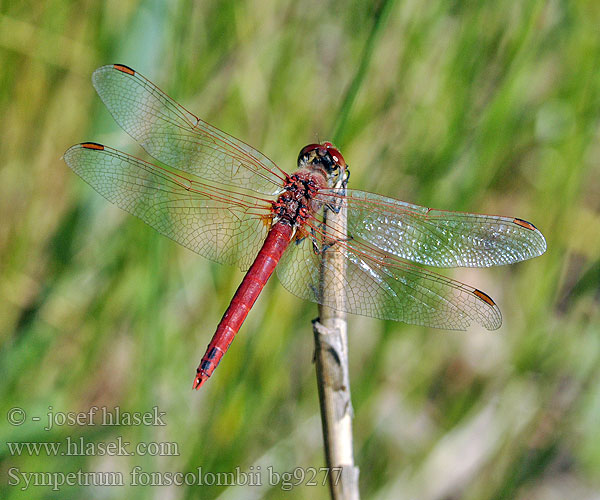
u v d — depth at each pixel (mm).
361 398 448
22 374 442
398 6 451
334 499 412
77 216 450
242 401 439
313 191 434
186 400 446
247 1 453
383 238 431
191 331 447
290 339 444
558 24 452
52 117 452
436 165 449
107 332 447
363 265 428
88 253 449
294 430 446
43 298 447
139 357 438
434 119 450
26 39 450
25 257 449
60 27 451
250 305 431
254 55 454
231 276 448
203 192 435
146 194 433
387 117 451
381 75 451
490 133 449
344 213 432
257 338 438
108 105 437
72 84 453
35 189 451
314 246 431
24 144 451
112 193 433
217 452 438
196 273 448
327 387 412
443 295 426
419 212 431
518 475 452
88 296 448
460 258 429
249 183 438
